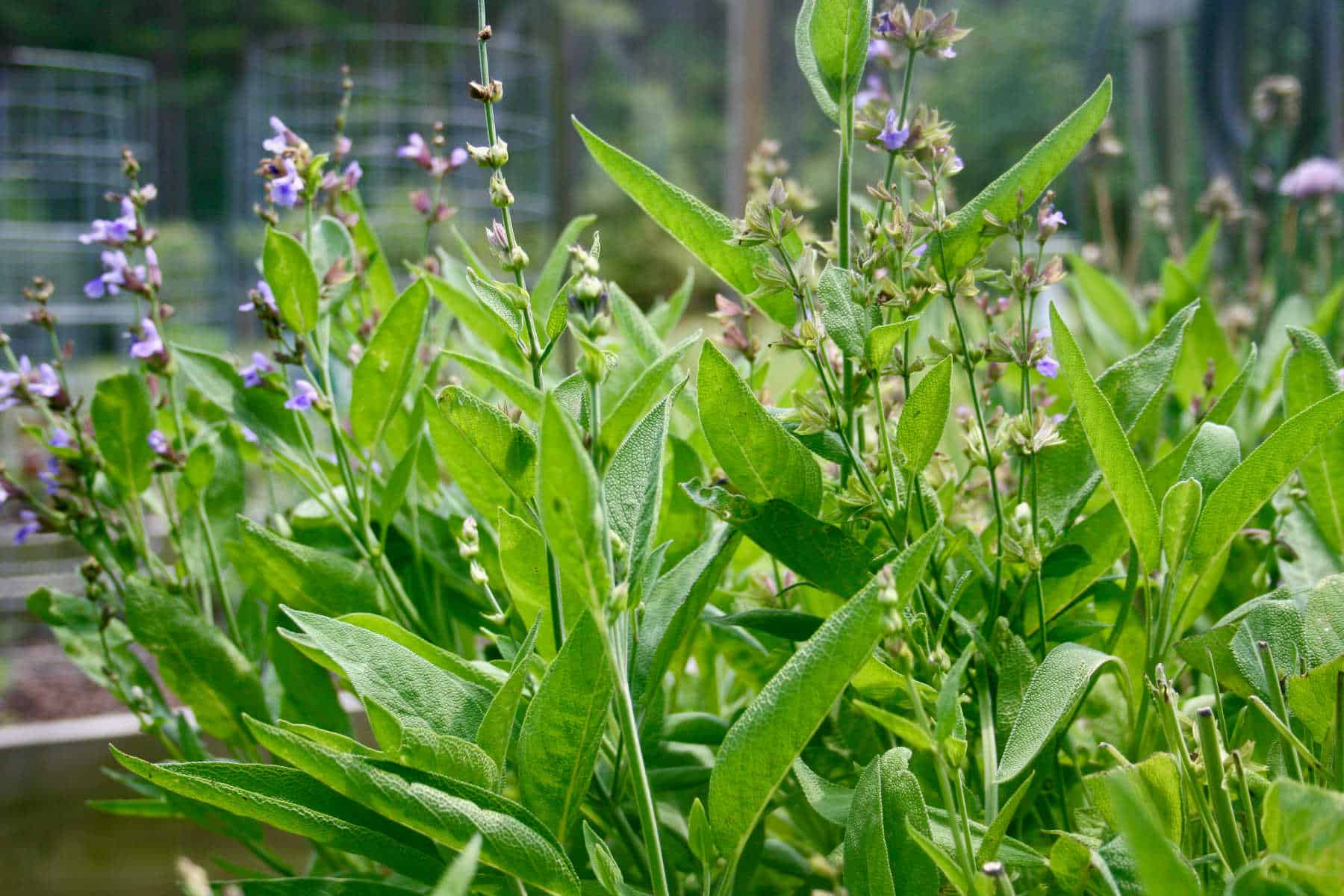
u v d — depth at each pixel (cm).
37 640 244
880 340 89
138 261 112
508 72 654
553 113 389
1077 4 1059
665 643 89
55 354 105
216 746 120
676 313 111
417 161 112
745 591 102
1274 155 216
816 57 91
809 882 96
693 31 1415
